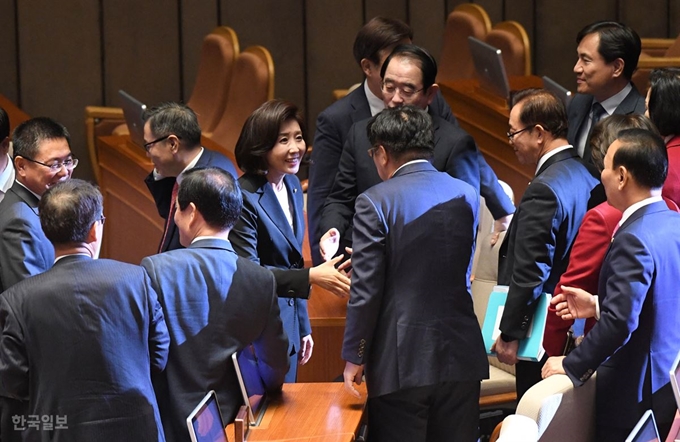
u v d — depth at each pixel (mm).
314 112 34219
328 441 11312
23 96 33000
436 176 12484
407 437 12453
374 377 12289
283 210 14289
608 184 11750
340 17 33781
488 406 16031
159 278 11414
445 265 12258
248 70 26578
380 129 12547
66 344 10672
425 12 33781
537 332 12969
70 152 13867
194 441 10000
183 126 14766
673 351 11609
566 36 33906
